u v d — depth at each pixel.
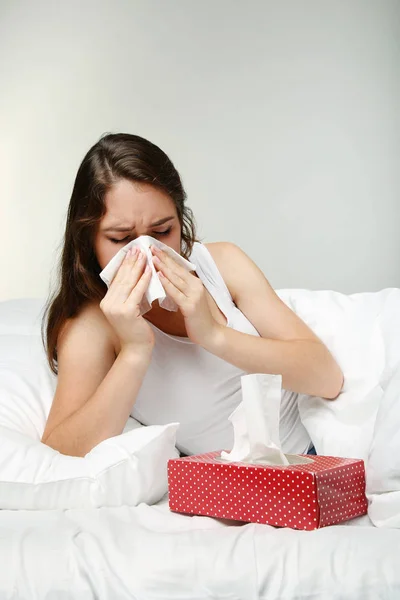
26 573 0.98
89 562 0.98
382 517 1.12
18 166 3.33
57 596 0.95
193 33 3.39
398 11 3.43
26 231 3.33
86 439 1.44
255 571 0.93
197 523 1.15
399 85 3.45
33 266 3.32
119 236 1.47
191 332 1.46
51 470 1.28
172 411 1.61
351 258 3.48
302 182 3.45
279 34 3.42
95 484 1.26
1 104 3.34
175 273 1.44
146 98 3.38
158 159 1.49
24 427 1.60
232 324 1.61
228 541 1.00
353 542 0.96
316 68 3.44
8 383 1.70
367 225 3.48
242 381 1.19
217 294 1.64
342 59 3.44
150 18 3.37
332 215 3.47
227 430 1.62
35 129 3.33
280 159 3.44
